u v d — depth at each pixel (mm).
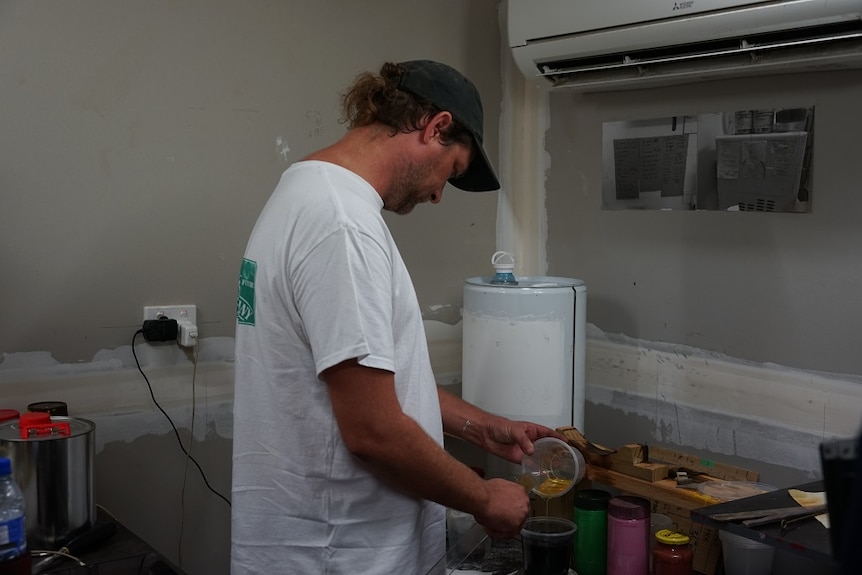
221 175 2006
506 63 2514
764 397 1942
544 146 2490
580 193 2389
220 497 2057
